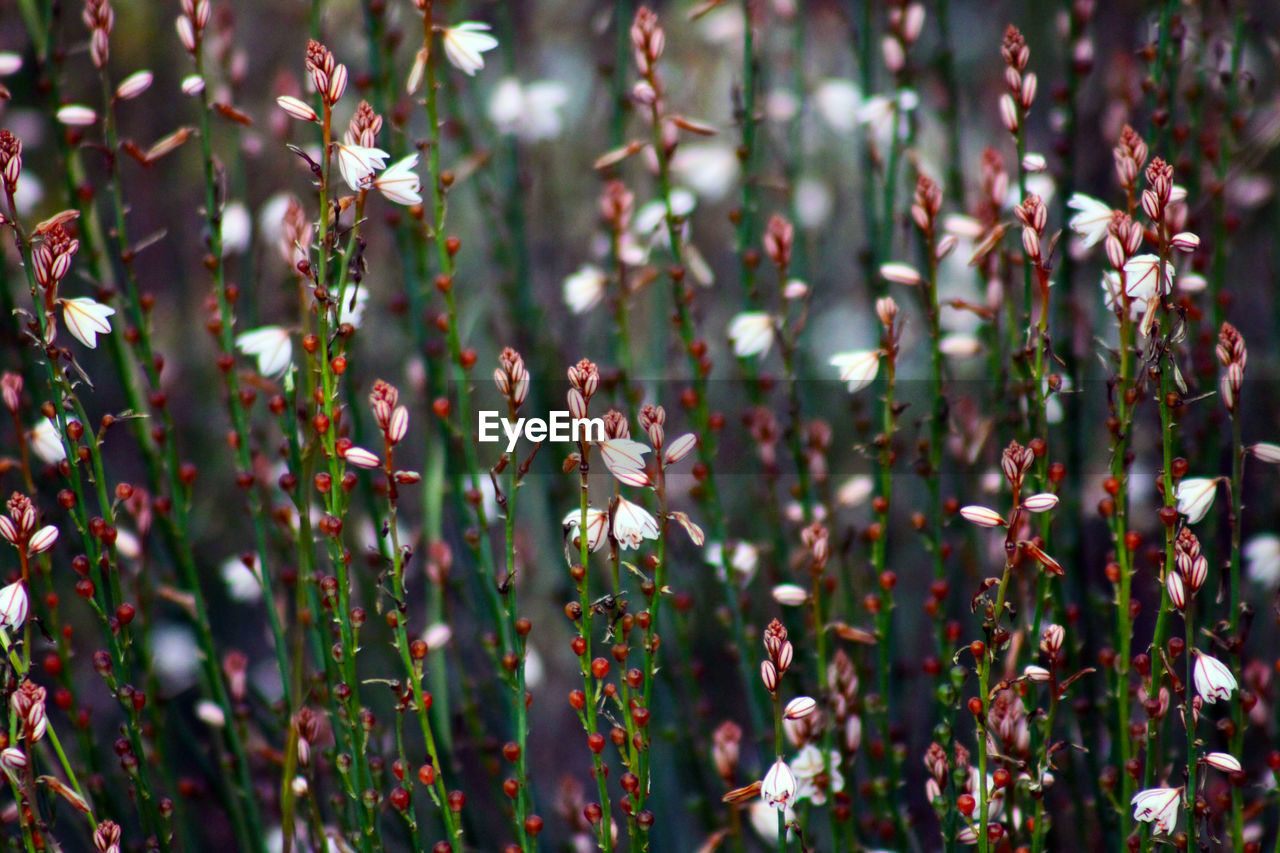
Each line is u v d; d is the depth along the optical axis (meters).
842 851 0.94
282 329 0.91
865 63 1.00
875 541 0.92
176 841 1.00
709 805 0.98
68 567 1.04
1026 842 0.93
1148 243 0.90
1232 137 0.97
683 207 0.95
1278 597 0.88
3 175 0.85
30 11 0.96
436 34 1.02
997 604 0.85
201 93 0.91
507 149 1.04
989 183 0.94
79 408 0.87
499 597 0.93
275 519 0.96
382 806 0.94
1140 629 1.01
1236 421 0.86
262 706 1.01
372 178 0.85
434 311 1.00
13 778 0.85
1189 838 0.86
